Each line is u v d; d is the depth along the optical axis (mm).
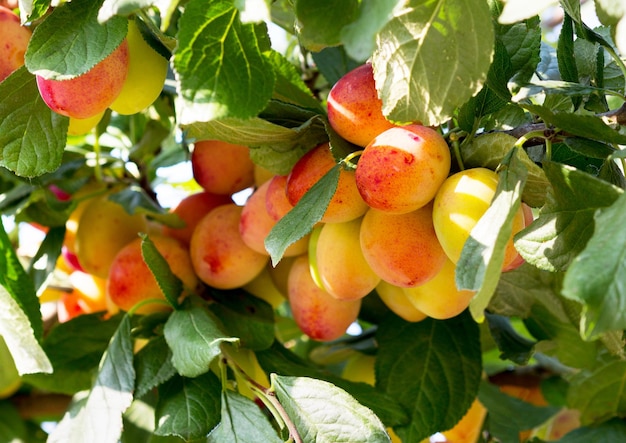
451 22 272
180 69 283
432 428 390
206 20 286
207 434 350
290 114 341
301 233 293
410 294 349
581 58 348
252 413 340
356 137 321
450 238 288
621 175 318
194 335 354
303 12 256
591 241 228
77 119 349
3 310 335
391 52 283
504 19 234
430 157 292
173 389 368
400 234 310
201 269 411
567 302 390
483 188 286
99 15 276
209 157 424
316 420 322
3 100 324
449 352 408
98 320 430
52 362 423
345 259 338
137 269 412
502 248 246
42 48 300
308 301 383
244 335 400
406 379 402
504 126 346
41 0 315
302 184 331
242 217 391
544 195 307
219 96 287
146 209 433
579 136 299
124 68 326
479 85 284
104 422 355
